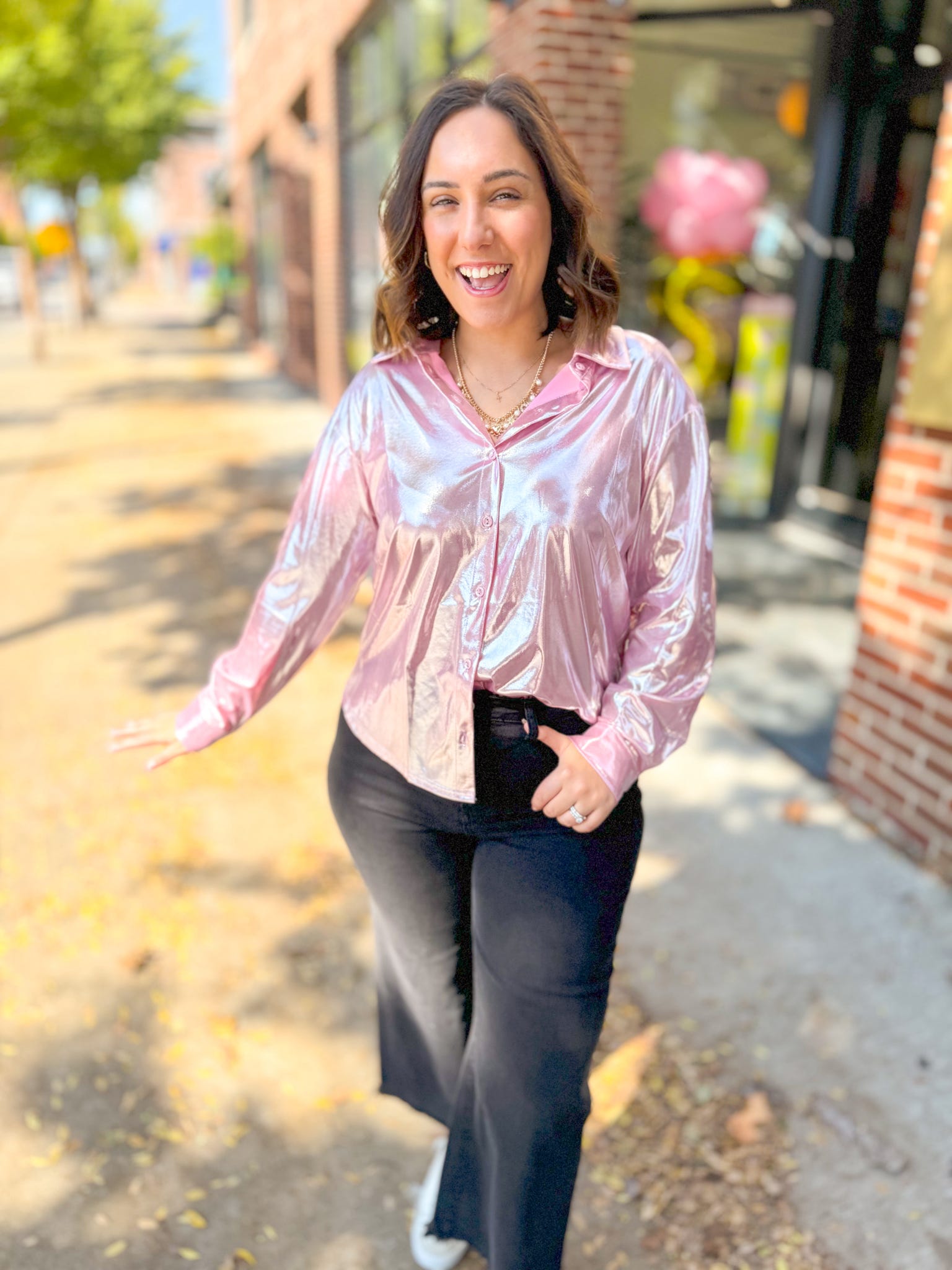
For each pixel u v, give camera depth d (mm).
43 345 17156
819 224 5914
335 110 10188
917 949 2674
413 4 7496
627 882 1482
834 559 6016
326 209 11023
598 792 1368
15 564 5973
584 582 1375
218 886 2969
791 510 6555
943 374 2787
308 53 11195
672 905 2848
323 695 4227
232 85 19375
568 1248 1889
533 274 1341
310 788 3508
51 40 12016
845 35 5293
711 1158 2066
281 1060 2336
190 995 2533
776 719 3908
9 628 5000
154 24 20250
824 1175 2031
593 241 1358
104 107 19000
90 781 3553
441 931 1618
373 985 2574
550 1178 1510
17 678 4410
